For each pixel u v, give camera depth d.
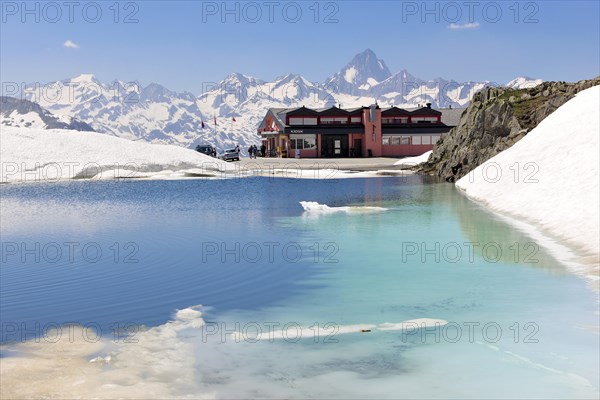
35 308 9.11
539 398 5.73
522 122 33.34
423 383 6.11
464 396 5.79
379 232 15.90
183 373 6.34
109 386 5.86
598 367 6.45
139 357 6.82
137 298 9.67
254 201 25.44
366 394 5.84
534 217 16.73
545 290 9.57
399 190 29.77
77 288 10.37
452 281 10.41
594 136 20.95
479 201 22.92
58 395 5.58
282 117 72.75
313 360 6.77
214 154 66.75
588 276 10.36
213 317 8.57
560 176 19.22
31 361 6.59
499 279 10.39
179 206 23.70
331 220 18.55
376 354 6.94
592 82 31.59
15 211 22.36
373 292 9.85
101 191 32.12
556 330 7.65
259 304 9.27
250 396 5.77
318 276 11.07
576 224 14.37
